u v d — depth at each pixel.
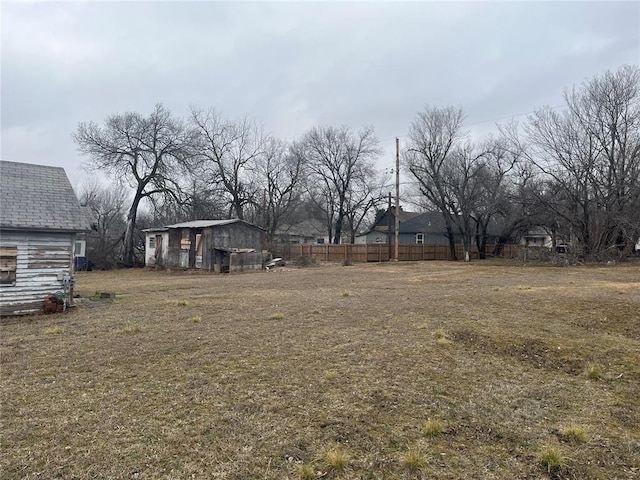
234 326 7.50
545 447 3.23
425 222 41.06
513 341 6.30
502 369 5.21
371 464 2.99
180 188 30.52
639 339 6.50
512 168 29.41
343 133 40.47
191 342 6.38
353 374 4.90
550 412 3.93
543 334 6.65
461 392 4.39
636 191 22.70
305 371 5.01
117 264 28.50
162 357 5.63
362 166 40.84
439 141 31.12
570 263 23.25
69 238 10.09
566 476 2.86
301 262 27.70
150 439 3.38
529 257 29.25
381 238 43.88
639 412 3.95
